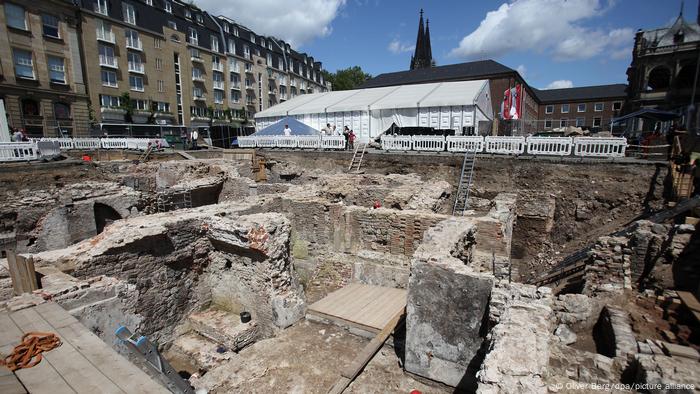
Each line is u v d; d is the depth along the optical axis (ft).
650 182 42.63
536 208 47.91
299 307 25.07
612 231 41.50
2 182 47.21
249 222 24.49
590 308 24.02
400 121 79.51
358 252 31.60
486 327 17.47
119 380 11.05
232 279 26.96
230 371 19.81
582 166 46.37
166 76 144.66
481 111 77.71
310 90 255.70
